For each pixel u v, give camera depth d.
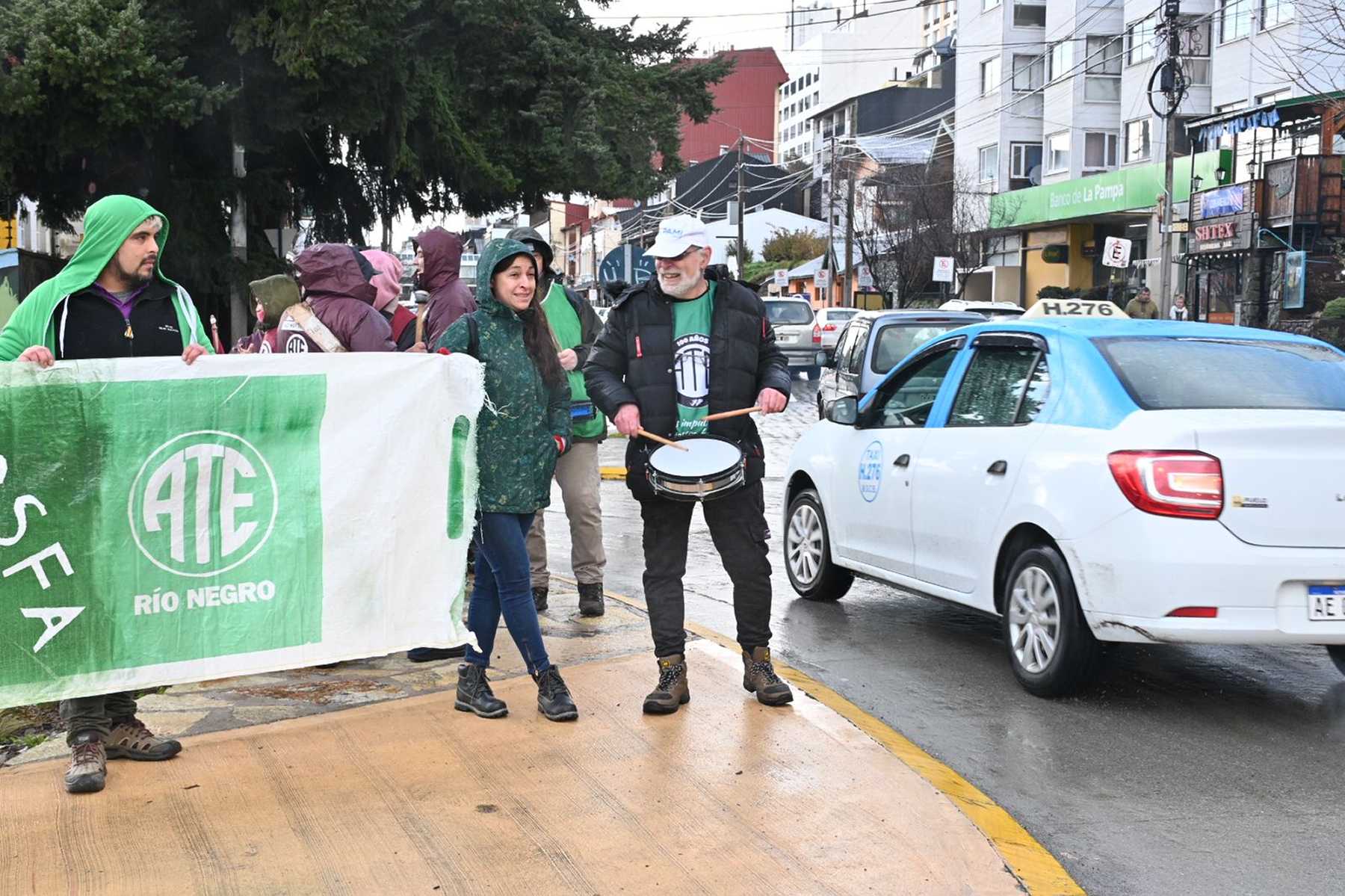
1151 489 5.30
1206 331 6.34
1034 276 44.91
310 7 16.84
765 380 5.30
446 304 6.66
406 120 19.14
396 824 4.08
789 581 8.60
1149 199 36.59
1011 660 6.08
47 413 4.22
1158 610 5.28
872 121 76.94
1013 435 6.17
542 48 20.50
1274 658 6.68
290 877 3.71
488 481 4.96
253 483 4.52
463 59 20.73
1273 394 5.74
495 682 5.66
